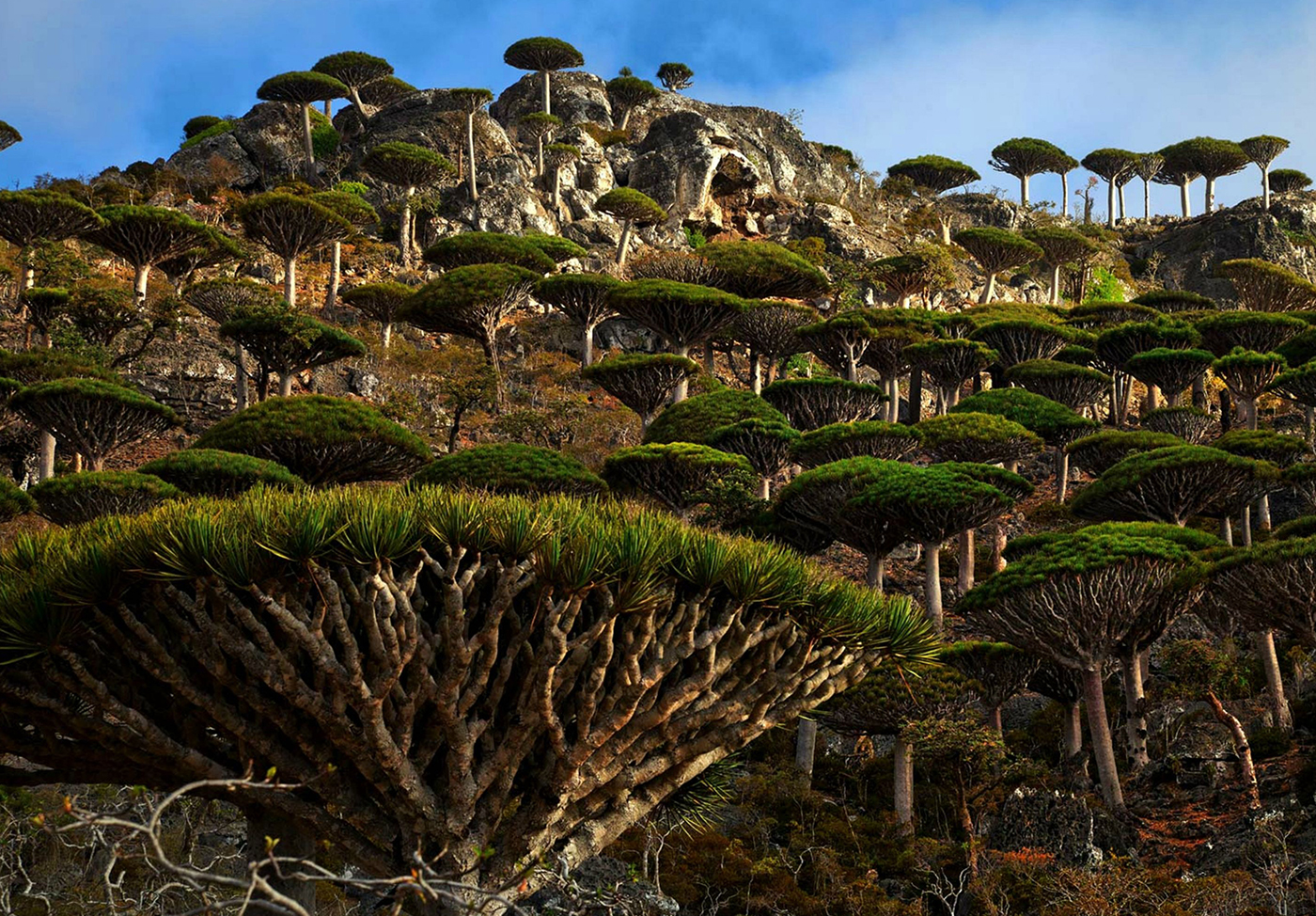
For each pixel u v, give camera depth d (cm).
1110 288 8981
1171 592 2377
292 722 872
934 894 2034
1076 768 2525
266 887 458
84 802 1452
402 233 6875
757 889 1952
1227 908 1633
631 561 870
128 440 3562
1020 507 4294
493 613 856
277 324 4241
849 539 3212
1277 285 7425
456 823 880
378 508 844
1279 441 3859
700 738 998
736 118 9150
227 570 801
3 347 4644
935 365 5050
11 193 4938
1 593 831
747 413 4081
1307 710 2631
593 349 5959
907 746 2408
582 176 7888
